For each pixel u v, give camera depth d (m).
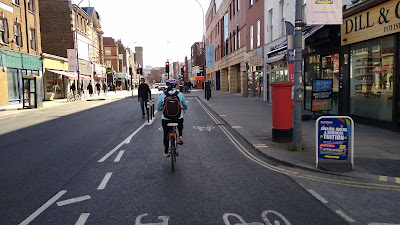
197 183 5.32
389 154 6.63
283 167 6.23
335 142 5.87
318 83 11.88
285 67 18.50
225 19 39.66
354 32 10.47
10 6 25.66
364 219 3.86
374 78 9.87
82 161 6.91
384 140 7.98
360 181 5.19
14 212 4.19
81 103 27.66
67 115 17.03
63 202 4.52
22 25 27.72
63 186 5.23
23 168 6.37
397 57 8.67
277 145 7.91
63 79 36.84
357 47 10.67
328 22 6.76
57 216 4.04
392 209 4.13
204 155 7.41
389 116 9.30
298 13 7.05
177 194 4.80
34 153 7.74
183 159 7.04
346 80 11.28
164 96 6.45
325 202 4.41
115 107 22.28
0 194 4.88
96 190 5.02
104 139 9.59
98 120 14.45
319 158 6.26
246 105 20.11
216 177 5.66
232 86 37.88
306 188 5.00
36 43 30.48
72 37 39.56
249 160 6.88
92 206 4.36
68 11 39.34
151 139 9.54
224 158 7.09
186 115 16.16
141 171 6.11
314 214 4.03
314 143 8.02
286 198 4.59
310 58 14.81
